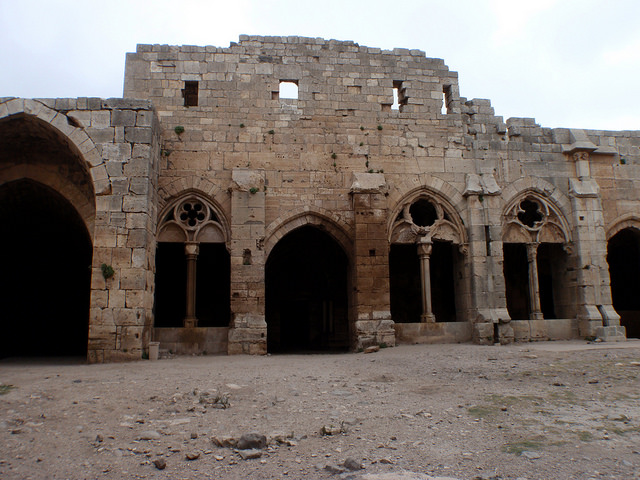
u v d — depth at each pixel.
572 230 22.00
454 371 13.00
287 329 26.97
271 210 19.95
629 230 24.59
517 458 6.57
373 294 19.41
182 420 8.28
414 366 14.12
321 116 21.02
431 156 21.47
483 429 7.82
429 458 6.62
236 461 6.60
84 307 25.02
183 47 20.66
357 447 7.08
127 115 17.02
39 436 7.45
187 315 19.09
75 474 6.19
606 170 22.81
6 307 23.09
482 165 21.72
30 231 22.89
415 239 20.98
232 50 20.91
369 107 21.41
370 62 21.78
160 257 25.36
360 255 19.59
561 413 8.66
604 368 12.59
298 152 20.56
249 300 18.78
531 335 20.77
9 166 18.50
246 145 20.30
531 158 22.25
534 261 21.77
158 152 19.03
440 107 21.98
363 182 20.19
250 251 19.11
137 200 16.53
